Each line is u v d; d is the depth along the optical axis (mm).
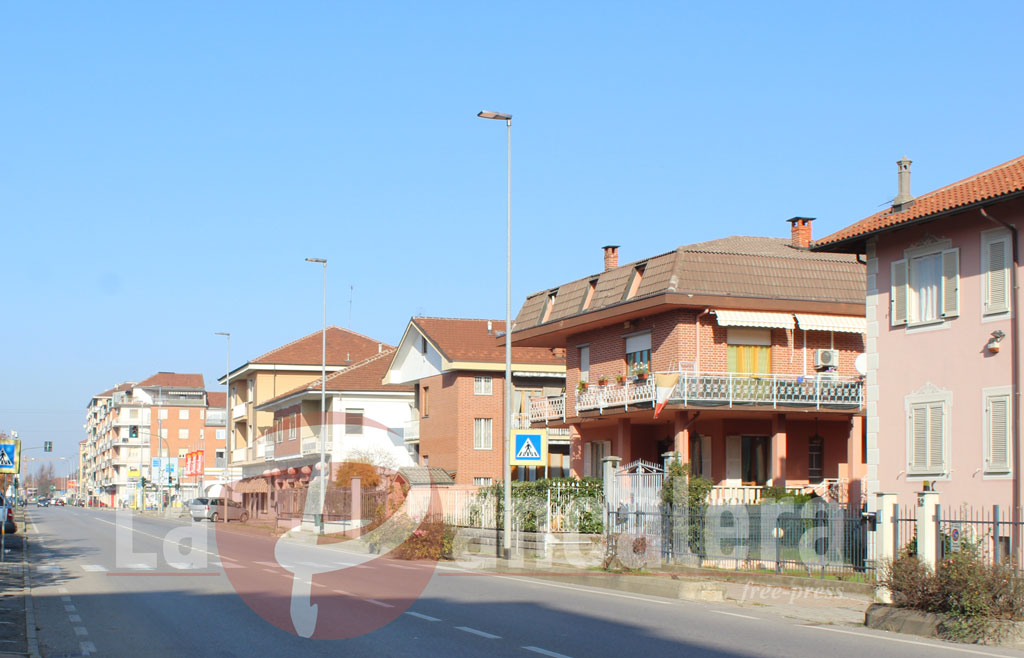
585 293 39531
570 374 41625
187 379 170875
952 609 15109
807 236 39594
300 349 75625
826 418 35469
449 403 51094
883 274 26000
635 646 13445
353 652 12875
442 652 12852
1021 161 24766
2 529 30906
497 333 53844
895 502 19109
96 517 83125
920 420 24547
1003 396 22422
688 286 33531
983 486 22781
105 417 176875
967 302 23516
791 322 34031
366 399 57281
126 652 13062
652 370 35656
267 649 13195
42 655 12891
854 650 13336
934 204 24109
